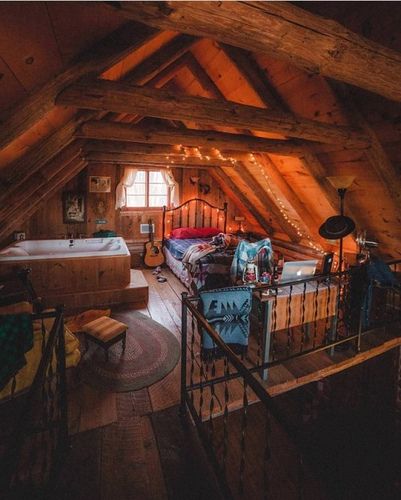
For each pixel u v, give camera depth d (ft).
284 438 11.10
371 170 12.39
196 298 9.00
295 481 9.60
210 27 4.04
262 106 13.29
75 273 16.34
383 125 10.55
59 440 7.39
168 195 24.80
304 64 5.16
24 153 8.48
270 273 13.24
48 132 8.66
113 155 19.19
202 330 9.14
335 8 8.80
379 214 14.07
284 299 10.75
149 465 7.37
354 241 16.81
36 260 15.56
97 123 11.54
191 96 9.03
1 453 6.93
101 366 11.14
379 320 14.89
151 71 10.12
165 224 24.88
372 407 15.15
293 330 14.11
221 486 6.23
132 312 15.97
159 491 6.77
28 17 3.67
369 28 8.45
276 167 16.81
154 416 8.91
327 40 4.70
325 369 11.03
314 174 14.42
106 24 4.89
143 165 22.88
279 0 4.03
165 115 8.96
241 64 12.42
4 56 4.06
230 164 19.26
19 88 4.95
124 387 10.06
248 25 4.10
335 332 12.05
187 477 7.11
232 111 9.61
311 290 11.39
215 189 25.86
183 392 8.76
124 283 17.31
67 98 7.16
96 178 22.00
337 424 14.73
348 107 10.85
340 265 12.49
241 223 27.02
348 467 12.84
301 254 20.99
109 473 7.11
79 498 6.52
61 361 7.34
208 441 7.30
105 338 11.02
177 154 16.52
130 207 23.75
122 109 8.10
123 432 8.30
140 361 11.53
